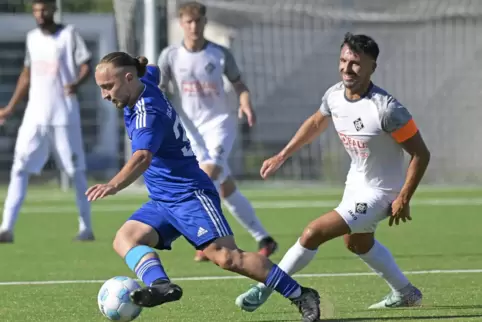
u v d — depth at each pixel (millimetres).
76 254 30156
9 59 65625
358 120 18094
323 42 67562
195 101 28766
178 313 19141
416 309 19219
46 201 52406
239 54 67062
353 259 28453
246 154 64938
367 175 18406
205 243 16797
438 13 66188
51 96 33156
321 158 64688
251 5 65750
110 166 65062
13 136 65562
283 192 57875
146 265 16594
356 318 18203
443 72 66438
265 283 16875
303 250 18547
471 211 45812
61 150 33438
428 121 65625
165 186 17047
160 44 58500
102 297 16922
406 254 29688
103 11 71312
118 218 43438
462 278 24141
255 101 66250
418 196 54719
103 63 16484
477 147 65188
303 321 17031
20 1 67625
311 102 66688
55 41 33156
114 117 65000
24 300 21031
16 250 31344
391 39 67312
